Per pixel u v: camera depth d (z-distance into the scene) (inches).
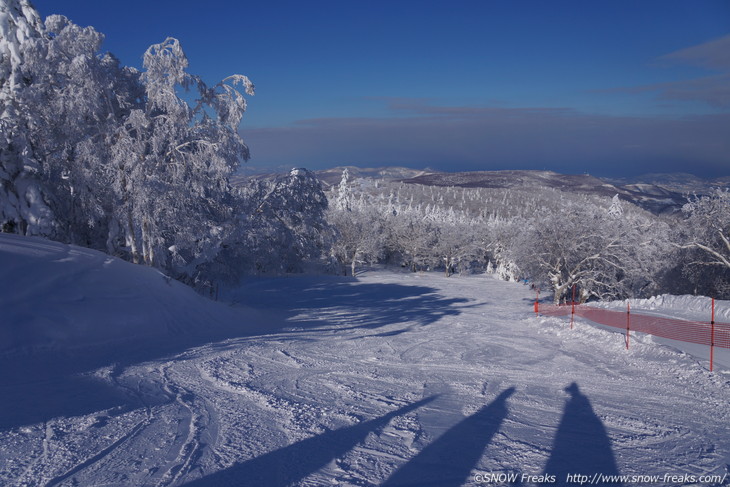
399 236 3326.8
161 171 774.5
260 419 217.6
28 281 437.1
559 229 1353.3
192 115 786.8
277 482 151.4
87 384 267.3
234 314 730.8
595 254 1310.3
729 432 221.1
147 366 325.7
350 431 206.2
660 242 1269.7
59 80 713.6
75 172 722.8
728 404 272.4
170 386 273.4
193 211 882.8
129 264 633.6
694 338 523.8
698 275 1226.0
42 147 760.3
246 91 802.2
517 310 1127.0
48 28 738.2
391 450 185.3
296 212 1149.7
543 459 181.2
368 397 270.5
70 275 494.0
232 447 180.4
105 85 708.0
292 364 366.3
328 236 1405.0
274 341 495.2
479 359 429.7
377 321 821.2
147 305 527.5
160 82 753.0
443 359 427.5
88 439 181.9
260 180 1089.4
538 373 364.2
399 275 2792.8
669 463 179.9
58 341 370.0
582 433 215.8
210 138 805.9
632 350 454.6
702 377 335.6
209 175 823.7
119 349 387.5
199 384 282.4
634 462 180.1
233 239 980.6
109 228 826.8
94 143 724.7
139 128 727.7
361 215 2812.5
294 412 230.7
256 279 2026.3
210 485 146.9
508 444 197.3
